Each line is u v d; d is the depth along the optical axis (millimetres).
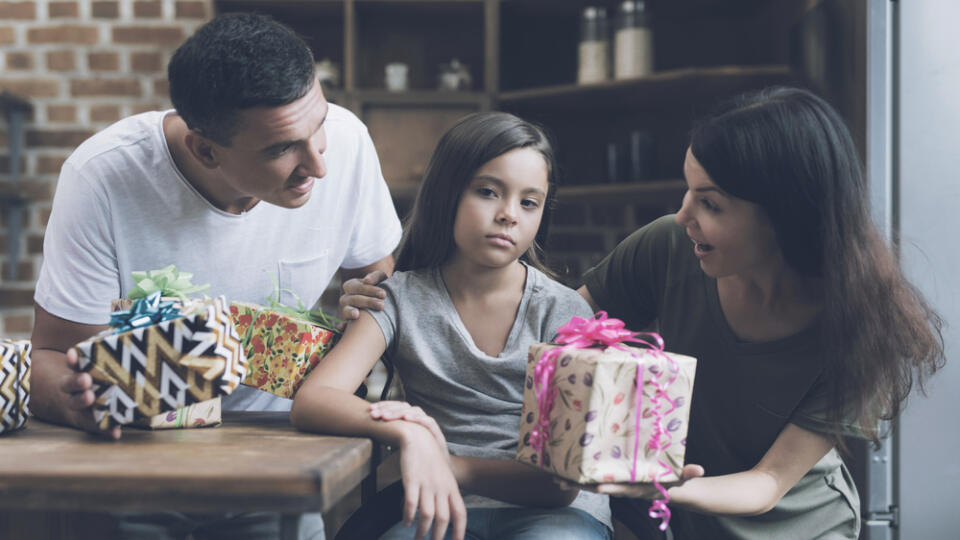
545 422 866
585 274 1322
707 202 976
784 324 1073
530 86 2826
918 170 1469
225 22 963
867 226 1001
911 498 1443
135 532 1092
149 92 2707
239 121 934
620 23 2574
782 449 1049
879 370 996
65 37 2697
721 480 970
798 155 947
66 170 1139
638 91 2576
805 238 981
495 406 1044
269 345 1030
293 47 959
